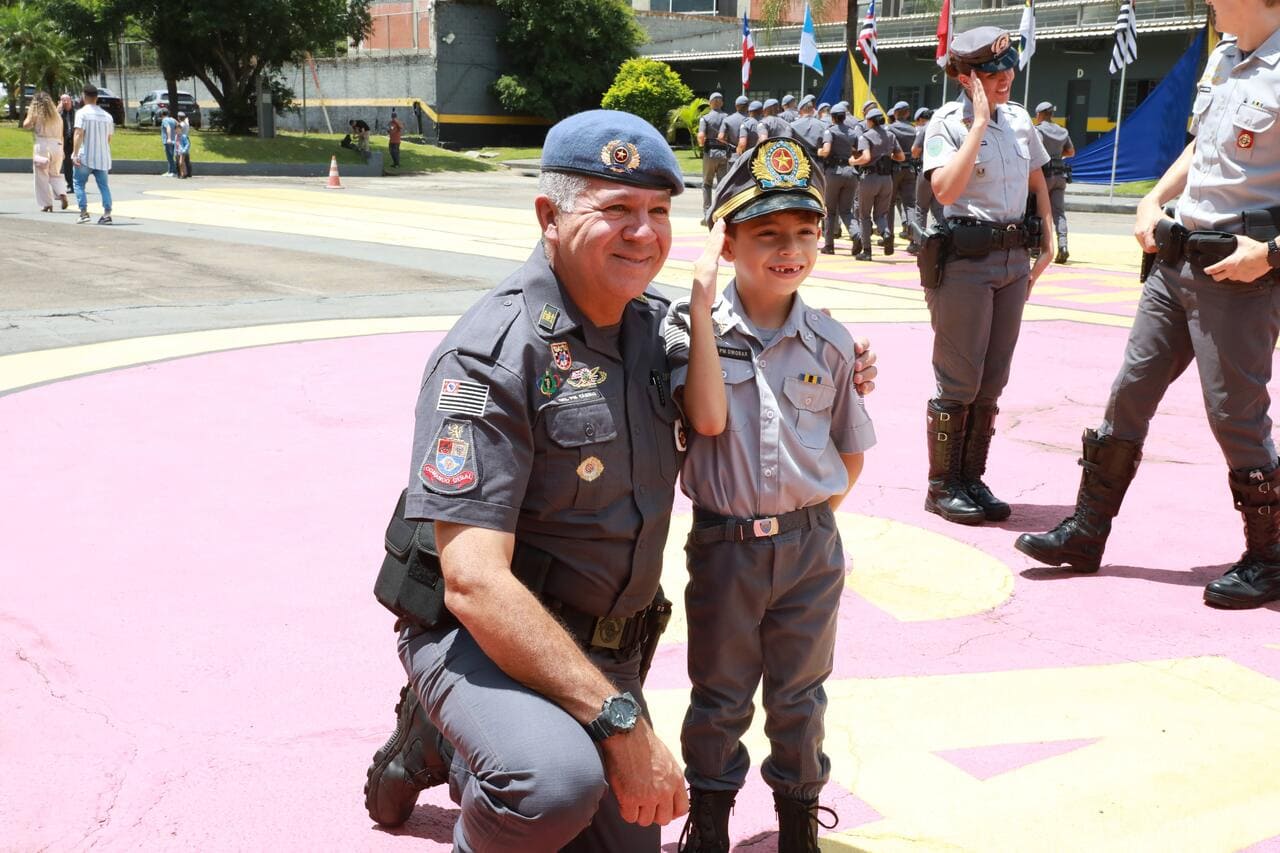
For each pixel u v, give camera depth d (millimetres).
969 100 4980
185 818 2787
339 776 2998
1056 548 4566
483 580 2014
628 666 2408
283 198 24641
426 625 2184
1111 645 3938
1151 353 4379
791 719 2588
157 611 3982
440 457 2072
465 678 2094
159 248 14508
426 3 46812
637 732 2008
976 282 5016
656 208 2197
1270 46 4004
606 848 2285
